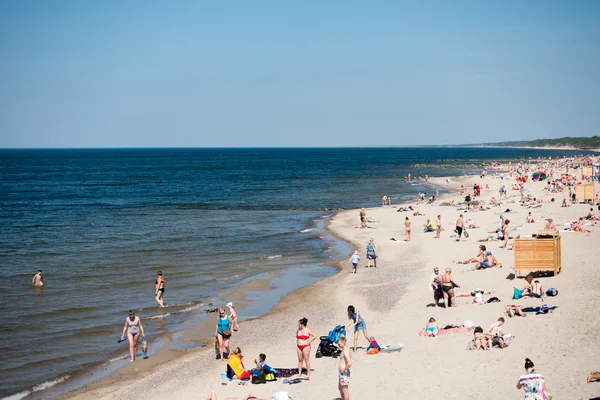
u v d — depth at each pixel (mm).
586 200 53125
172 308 25859
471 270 28578
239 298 27516
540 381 12781
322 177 126688
